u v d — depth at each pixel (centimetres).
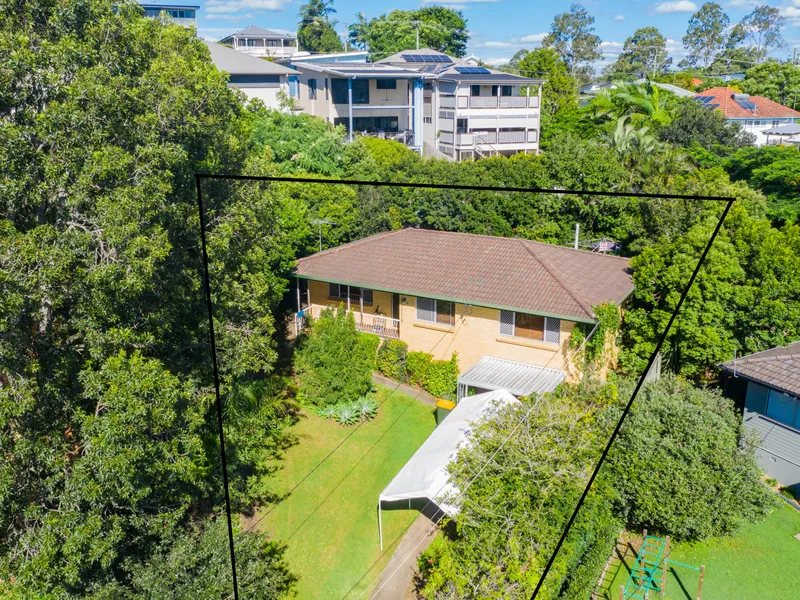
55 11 1595
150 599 1344
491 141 6028
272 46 11331
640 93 5134
